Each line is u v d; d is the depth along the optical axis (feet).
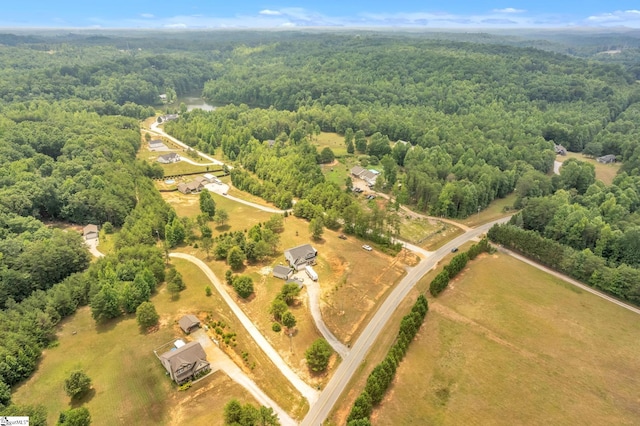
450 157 621.72
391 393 234.99
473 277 354.95
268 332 285.43
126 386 238.07
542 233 441.27
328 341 277.44
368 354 266.16
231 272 345.31
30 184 439.63
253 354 265.54
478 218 486.79
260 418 206.18
